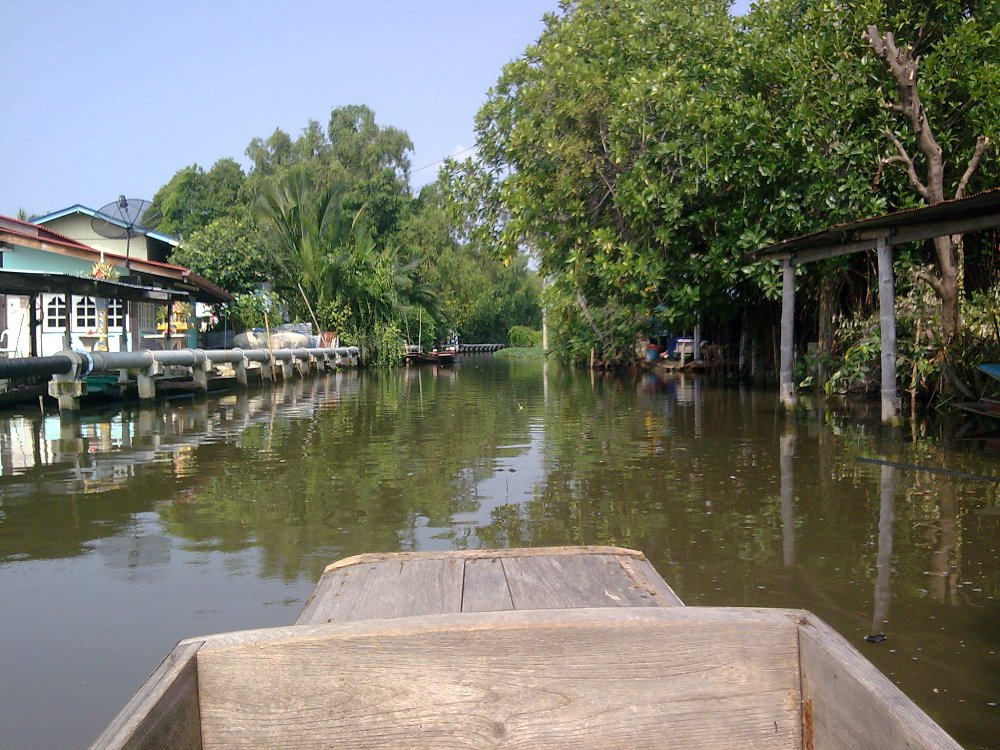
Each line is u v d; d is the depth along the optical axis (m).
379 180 42.91
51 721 2.67
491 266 57.97
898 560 4.25
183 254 23.20
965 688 2.82
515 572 2.84
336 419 11.23
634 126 14.16
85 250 16.19
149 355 13.35
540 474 6.78
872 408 11.12
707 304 15.46
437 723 1.69
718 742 1.69
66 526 5.13
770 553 4.41
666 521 5.14
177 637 3.33
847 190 12.12
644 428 9.73
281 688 1.67
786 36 13.23
